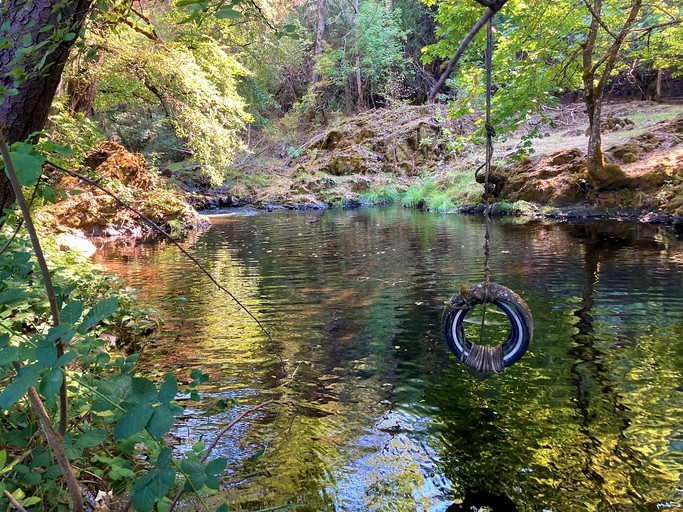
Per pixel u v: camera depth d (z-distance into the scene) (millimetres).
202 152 12992
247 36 15875
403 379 3906
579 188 14125
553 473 2660
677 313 5207
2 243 3379
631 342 4449
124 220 13516
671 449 2832
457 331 3012
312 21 33969
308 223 15359
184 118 12828
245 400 3590
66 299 1801
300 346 4691
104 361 2104
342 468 2744
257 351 4570
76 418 2311
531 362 4109
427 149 24094
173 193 16703
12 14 2336
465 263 8227
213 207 21391
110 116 20516
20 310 3068
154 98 13508
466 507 2426
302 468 2748
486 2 1188
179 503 2398
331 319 5520
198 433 3115
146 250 10953
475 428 3137
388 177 23359
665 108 19906
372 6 31031
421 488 2570
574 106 22422
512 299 2869
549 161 15469
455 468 2730
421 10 32844
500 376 3877
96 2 2549
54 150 1583
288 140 29062
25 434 2041
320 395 3658
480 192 16516
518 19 7582
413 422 3238
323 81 30484
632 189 13188
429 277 7348
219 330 5199
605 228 11523
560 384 3693
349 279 7434
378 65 30578
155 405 1397
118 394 1472
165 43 11547
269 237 12523
